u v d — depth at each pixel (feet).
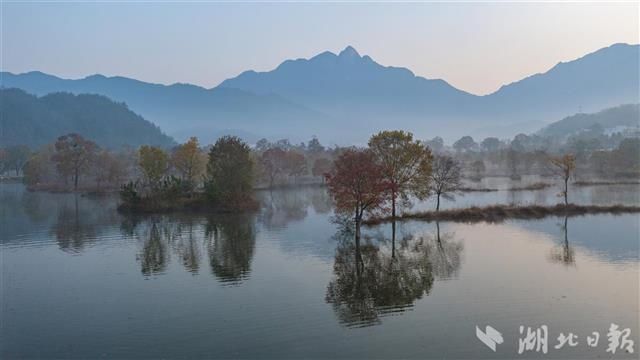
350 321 96.37
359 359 79.20
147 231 209.67
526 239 176.35
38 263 151.53
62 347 87.10
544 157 607.78
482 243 170.50
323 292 116.26
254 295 114.83
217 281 127.65
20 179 643.04
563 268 133.49
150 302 111.14
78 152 459.32
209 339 88.84
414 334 88.99
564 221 218.18
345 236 190.60
